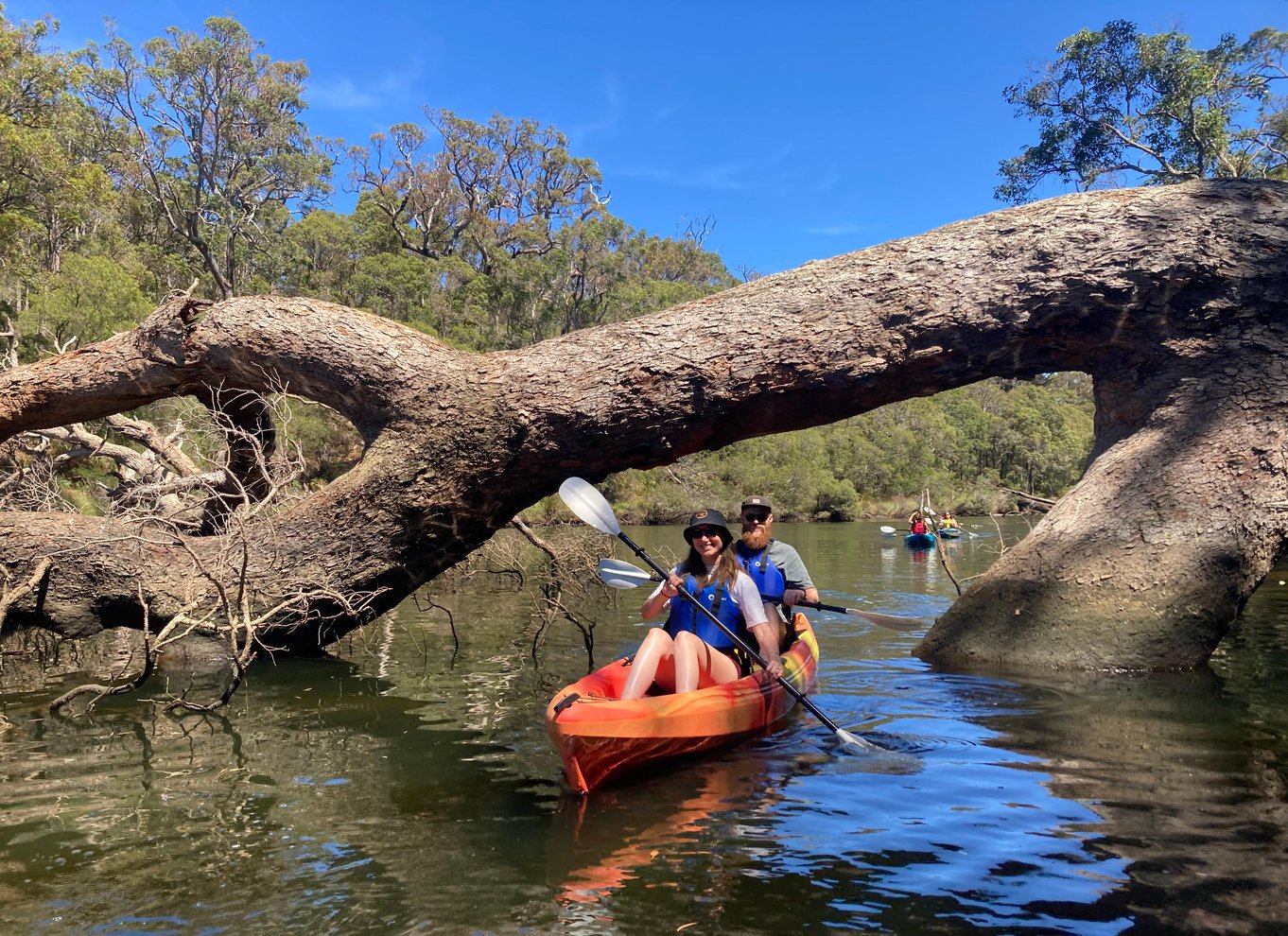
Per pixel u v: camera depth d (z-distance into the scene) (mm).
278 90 40156
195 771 3516
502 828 2840
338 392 6020
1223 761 3346
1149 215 5730
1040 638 5387
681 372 5645
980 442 52219
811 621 7559
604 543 8391
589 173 56562
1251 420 5402
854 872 2436
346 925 2174
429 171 52250
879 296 5785
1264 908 2139
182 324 6262
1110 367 5941
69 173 19875
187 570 6027
